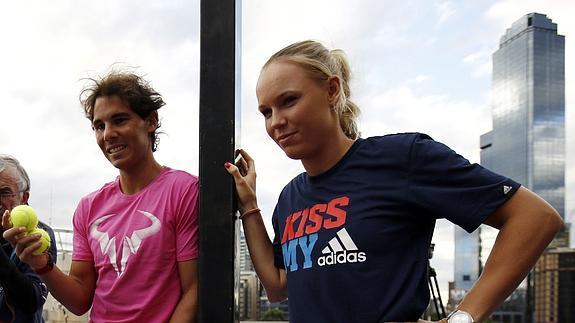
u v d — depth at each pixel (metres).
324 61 1.96
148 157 2.39
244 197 2.18
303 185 2.07
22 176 2.83
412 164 1.79
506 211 1.65
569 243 58.25
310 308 1.80
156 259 2.20
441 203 1.71
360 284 1.73
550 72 80.44
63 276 2.30
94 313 2.28
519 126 81.81
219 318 1.91
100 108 2.31
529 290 59.59
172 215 2.24
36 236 2.18
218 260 1.93
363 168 1.88
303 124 1.88
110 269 2.26
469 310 1.55
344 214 1.82
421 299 1.75
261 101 1.97
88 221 2.41
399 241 1.77
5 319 2.62
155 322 2.16
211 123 1.97
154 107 2.40
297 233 1.95
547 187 77.94
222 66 1.97
